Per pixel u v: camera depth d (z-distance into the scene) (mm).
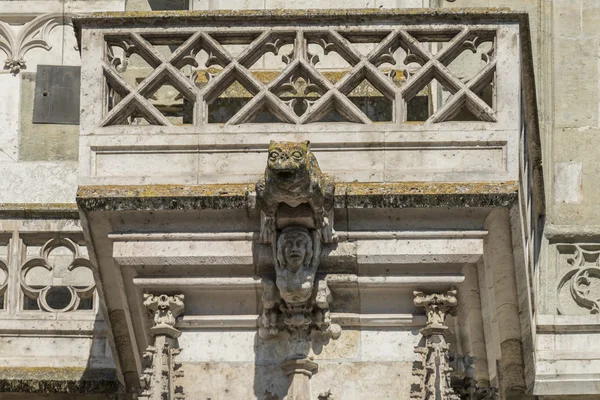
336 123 25000
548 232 28609
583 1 30047
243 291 25062
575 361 27359
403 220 24750
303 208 24469
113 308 25766
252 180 24859
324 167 24891
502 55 25125
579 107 29484
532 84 26172
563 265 28500
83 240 27969
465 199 24453
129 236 24859
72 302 27719
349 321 25000
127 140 25000
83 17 25391
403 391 24766
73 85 30234
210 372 25031
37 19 30625
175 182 24859
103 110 25188
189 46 25391
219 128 25047
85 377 27016
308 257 24641
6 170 29531
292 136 24969
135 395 25922
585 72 29672
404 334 24984
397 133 24906
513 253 24891
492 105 25062
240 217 24797
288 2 28484
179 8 30484
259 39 25375
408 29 25344
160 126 25078
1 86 30234
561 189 29031
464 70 29500
